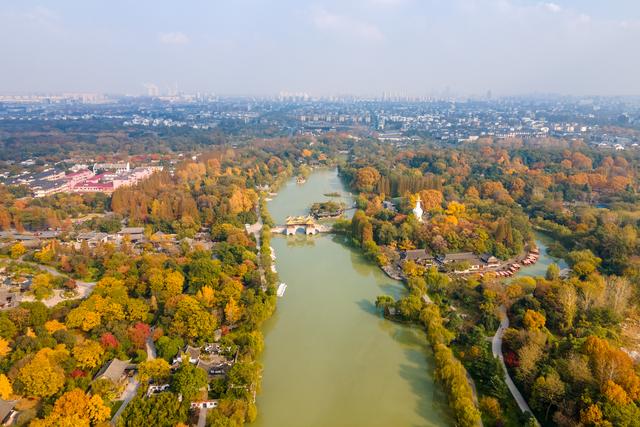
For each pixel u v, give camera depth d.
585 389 146.88
